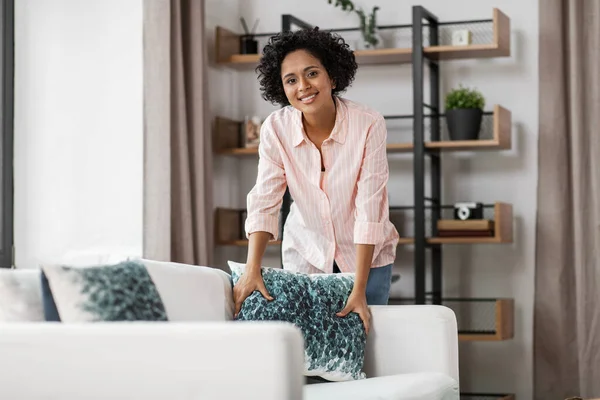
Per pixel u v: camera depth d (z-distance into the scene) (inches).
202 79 208.4
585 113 202.1
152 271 105.9
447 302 220.8
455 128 210.1
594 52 200.8
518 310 217.0
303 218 132.0
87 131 207.6
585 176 201.2
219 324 79.3
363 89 228.8
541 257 206.2
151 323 81.7
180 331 78.6
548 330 205.5
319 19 231.1
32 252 207.9
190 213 203.0
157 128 200.4
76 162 207.5
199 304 111.8
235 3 235.1
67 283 93.0
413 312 121.3
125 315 95.3
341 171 127.3
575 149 201.5
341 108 127.2
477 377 219.1
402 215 224.5
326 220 130.1
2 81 201.8
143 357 79.0
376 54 213.3
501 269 218.2
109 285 96.1
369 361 122.9
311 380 123.0
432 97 220.4
